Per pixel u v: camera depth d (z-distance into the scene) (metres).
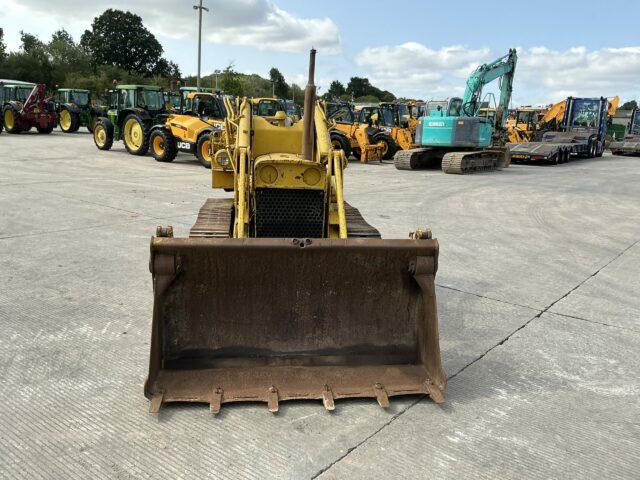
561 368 4.24
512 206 11.71
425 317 3.81
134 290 5.46
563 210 11.48
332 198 4.91
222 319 3.78
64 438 3.13
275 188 4.55
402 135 22.55
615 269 7.06
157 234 3.67
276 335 3.83
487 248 7.91
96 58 94.44
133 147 19.58
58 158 17.59
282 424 3.32
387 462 3.02
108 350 4.18
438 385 3.63
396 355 3.91
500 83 20.75
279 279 3.77
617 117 42.66
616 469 3.05
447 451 3.14
